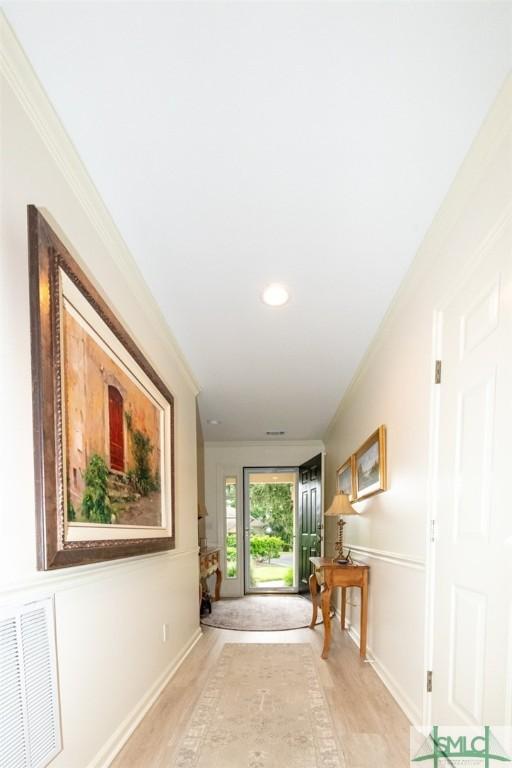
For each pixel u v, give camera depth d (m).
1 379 1.12
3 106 1.18
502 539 1.28
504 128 1.35
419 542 2.02
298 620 4.23
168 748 1.82
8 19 1.17
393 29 1.25
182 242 2.20
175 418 3.16
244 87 1.43
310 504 5.56
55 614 1.34
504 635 1.25
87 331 1.54
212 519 6.08
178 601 2.97
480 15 1.19
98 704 1.65
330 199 1.93
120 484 1.88
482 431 1.45
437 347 1.91
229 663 2.88
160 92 1.44
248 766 1.69
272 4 1.19
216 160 1.73
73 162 1.59
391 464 2.60
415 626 2.03
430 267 2.03
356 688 2.42
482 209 1.50
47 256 1.22
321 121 1.56
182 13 1.21
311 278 2.50
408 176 1.77
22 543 1.17
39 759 1.21
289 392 4.23
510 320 1.29
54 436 1.24
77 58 1.30
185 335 3.14
